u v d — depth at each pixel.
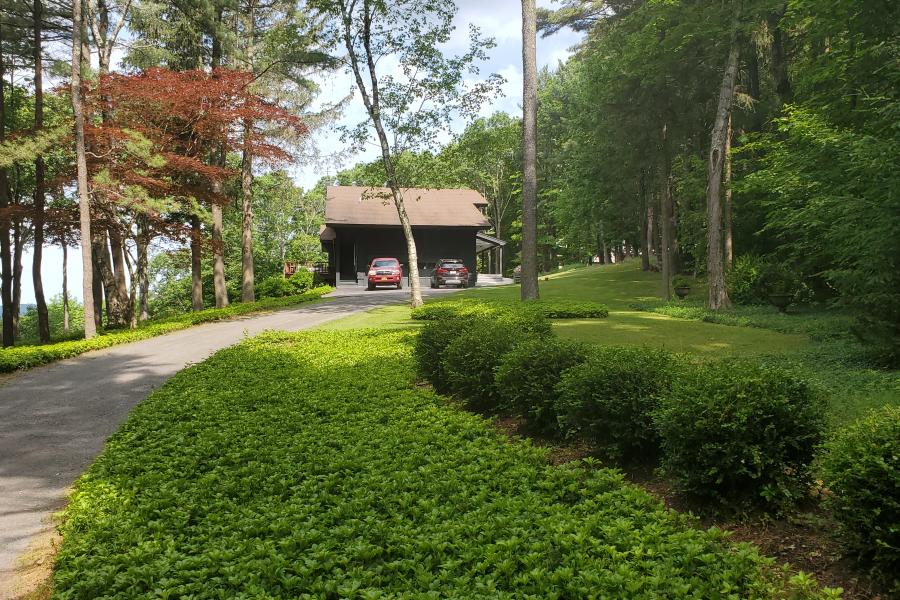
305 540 4.21
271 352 13.62
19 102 27.48
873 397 7.40
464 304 20.30
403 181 23.05
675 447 4.61
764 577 3.39
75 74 17.59
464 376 8.14
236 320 22.09
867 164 11.88
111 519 4.86
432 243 43.97
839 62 15.09
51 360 14.13
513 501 4.71
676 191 33.41
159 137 21.53
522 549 3.92
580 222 45.53
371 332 16.39
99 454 7.24
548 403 6.46
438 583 3.55
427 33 21.02
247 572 3.79
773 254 23.86
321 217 56.56
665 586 3.32
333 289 37.50
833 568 3.61
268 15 27.08
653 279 35.53
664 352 6.05
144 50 23.22
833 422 6.11
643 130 26.11
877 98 13.32
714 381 4.54
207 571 3.86
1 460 7.15
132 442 7.20
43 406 9.82
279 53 24.64
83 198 17.66
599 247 56.34
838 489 3.56
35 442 7.84
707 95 25.14
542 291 31.89
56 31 23.14
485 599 3.32
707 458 4.38
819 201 15.39
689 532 3.86
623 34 26.77
